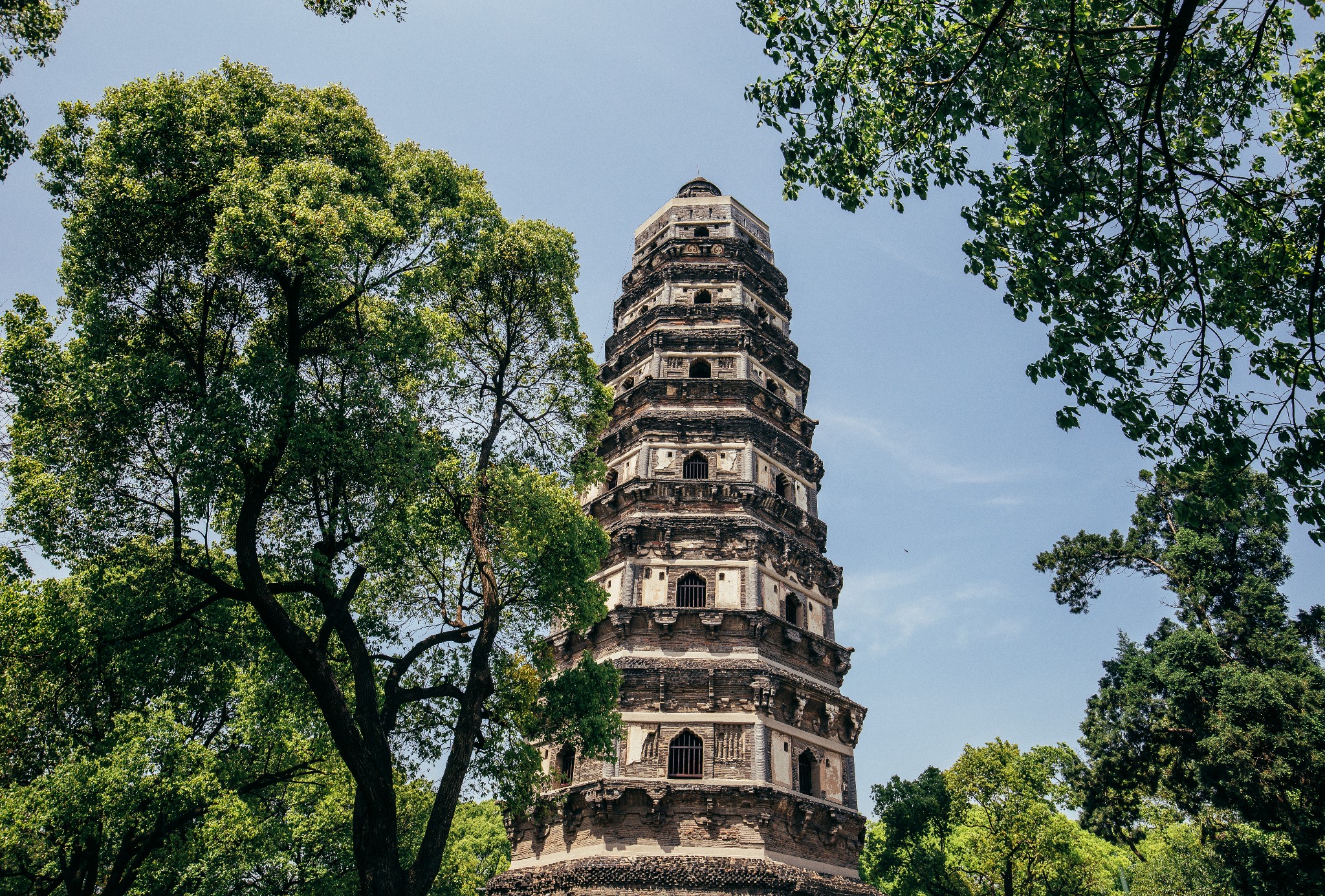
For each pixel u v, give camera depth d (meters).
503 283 26.45
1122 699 42.28
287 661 24.30
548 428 27.81
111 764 22.06
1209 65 17.16
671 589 38.09
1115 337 17.36
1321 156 16.97
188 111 20.91
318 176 20.61
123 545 22.97
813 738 36.34
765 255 56.38
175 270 21.98
